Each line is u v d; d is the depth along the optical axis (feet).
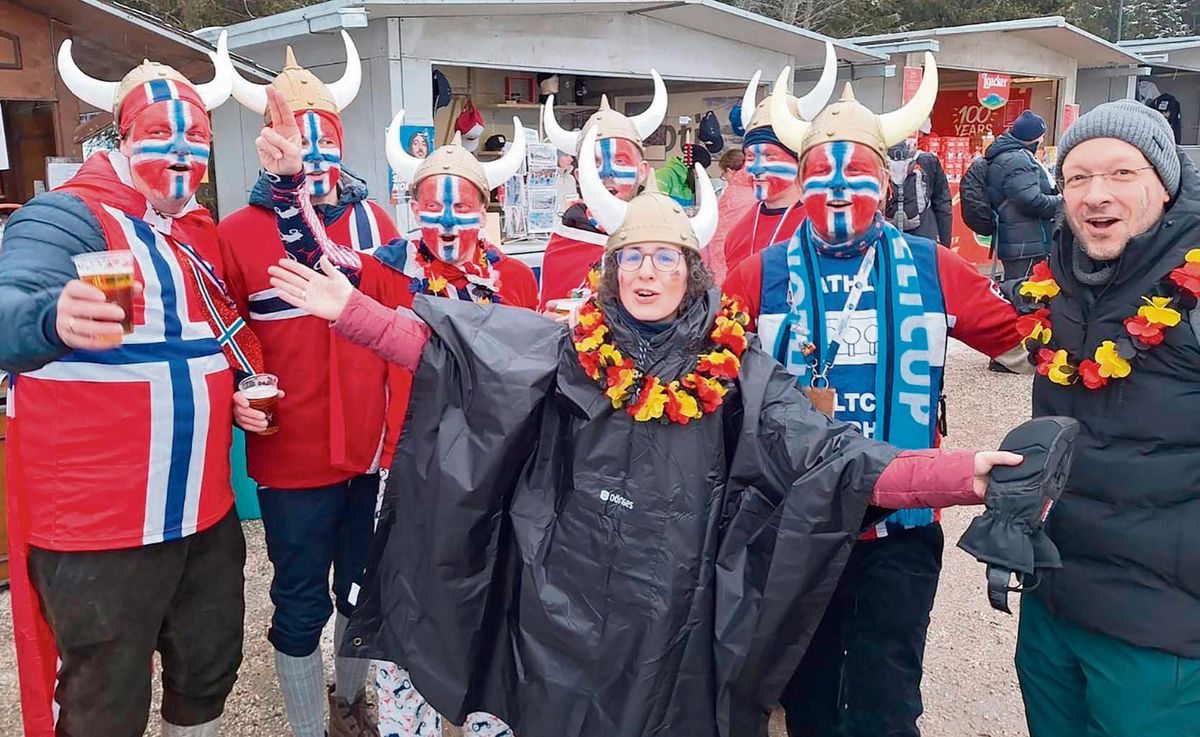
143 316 7.63
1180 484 6.70
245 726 10.97
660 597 6.85
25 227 7.20
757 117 12.25
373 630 7.89
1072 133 6.98
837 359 8.62
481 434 7.32
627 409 6.97
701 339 7.06
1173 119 48.98
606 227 7.21
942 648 12.67
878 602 8.57
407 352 7.57
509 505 7.52
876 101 37.27
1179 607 6.79
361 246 10.03
